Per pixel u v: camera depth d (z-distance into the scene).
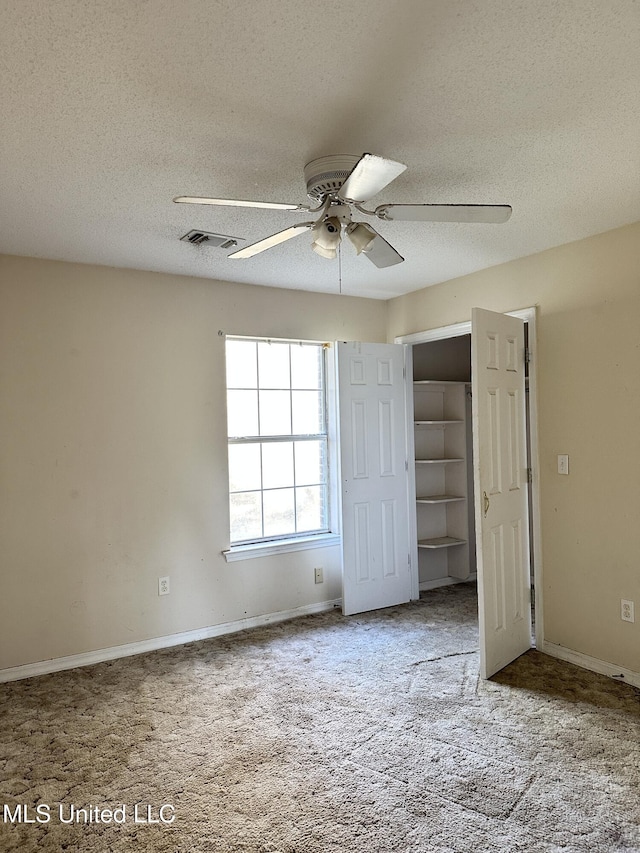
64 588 3.47
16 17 1.41
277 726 2.70
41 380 3.42
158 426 3.79
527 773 2.29
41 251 3.30
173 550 3.83
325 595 4.50
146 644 3.72
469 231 3.13
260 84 1.73
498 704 2.87
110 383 3.64
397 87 1.77
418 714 2.78
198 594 3.93
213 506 3.99
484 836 1.95
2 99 1.77
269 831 1.99
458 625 4.08
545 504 3.52
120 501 3.65
